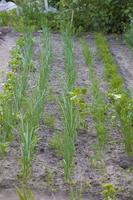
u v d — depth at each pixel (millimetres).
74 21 12250
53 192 4574
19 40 10070
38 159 5082
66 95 6016
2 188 4637
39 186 4641
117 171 4926
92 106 6254
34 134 5203
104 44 10367
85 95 7031
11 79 6930
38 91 6102
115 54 9852
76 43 10742
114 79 7633
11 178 4750
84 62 8977
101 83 7703
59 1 13633
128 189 4621
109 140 5547
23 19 12828
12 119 5480
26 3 13633
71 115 5078
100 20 12180
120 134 5707
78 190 4582
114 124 5914
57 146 5223
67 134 4855
